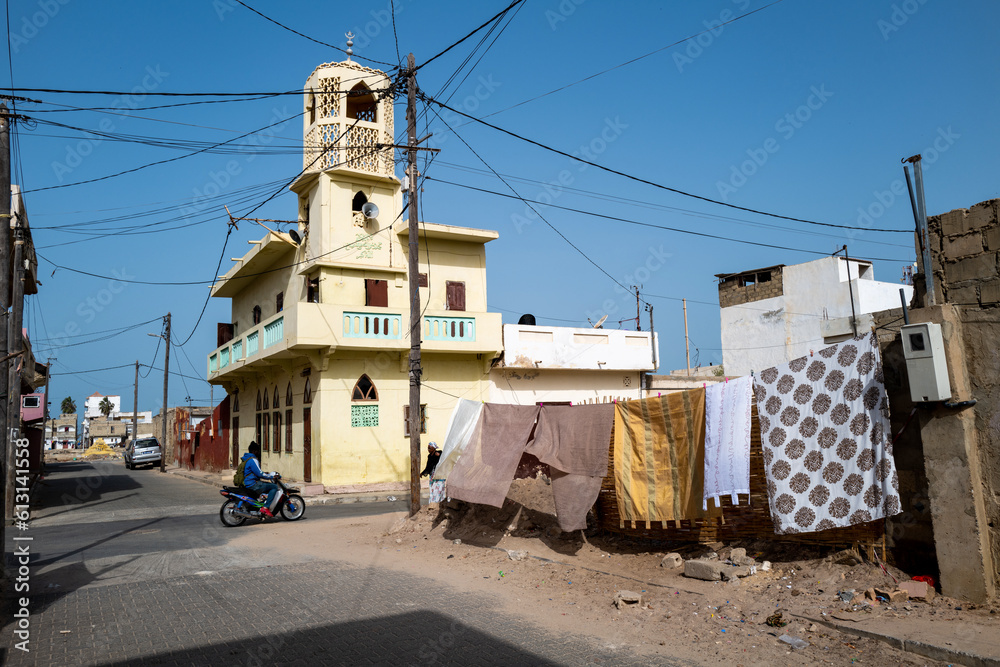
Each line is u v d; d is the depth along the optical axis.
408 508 17.77
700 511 8.31
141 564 10.45
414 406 14.20
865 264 35.81
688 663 5.70
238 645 6.33
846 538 7.39
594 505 10.16
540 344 24.39
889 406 7.11
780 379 7.67
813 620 6.31
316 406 21.70
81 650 6.21
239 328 31.88
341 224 22.78
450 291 24.88
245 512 15.12
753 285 37.97
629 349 26.08
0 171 9.98
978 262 6.60
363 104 24.61
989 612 5.95
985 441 6.38
